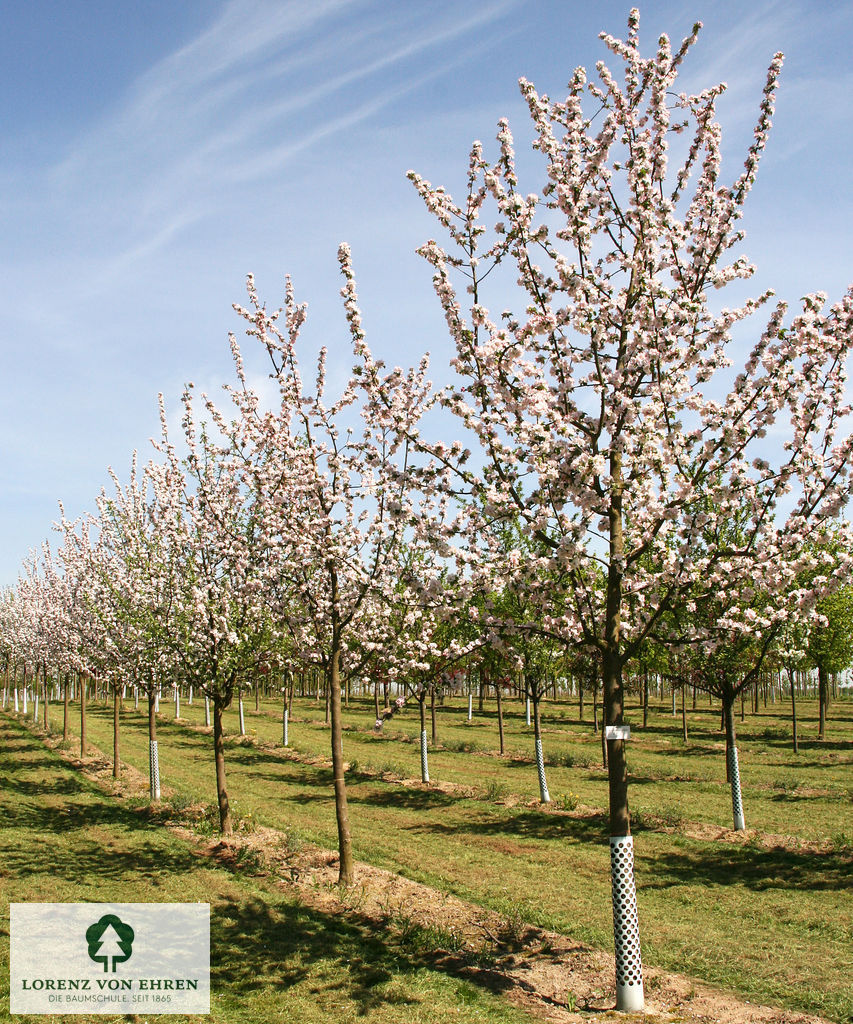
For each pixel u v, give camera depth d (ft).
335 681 38.06
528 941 29.01
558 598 28.04
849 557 24.84
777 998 23.67
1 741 97.71
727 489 24.49
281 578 40.86
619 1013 22.68
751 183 27.27
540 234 26.40
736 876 37.19
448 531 27.53
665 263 27.96
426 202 27.86
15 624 128.36
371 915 31.89
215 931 30.07
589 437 26.66
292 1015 22.66
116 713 69.92
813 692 217.15
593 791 60.80
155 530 59.00
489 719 126.93
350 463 36.14
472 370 27.53
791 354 24.85
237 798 59.26
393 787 64.13
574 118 27.78
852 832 45.03
